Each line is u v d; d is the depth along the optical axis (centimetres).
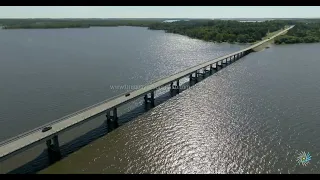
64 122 4650
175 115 5753
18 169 3922
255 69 9869
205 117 5625
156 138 4781
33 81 8288
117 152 4347
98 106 5353
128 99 5750
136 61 11494
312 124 5244
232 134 4891
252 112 5850
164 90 7475
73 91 7362
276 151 4344
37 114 5841
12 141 4047
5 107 6216
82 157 4209
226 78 8688
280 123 5306
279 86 7706
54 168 3947
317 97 6744
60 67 10200
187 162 4097
